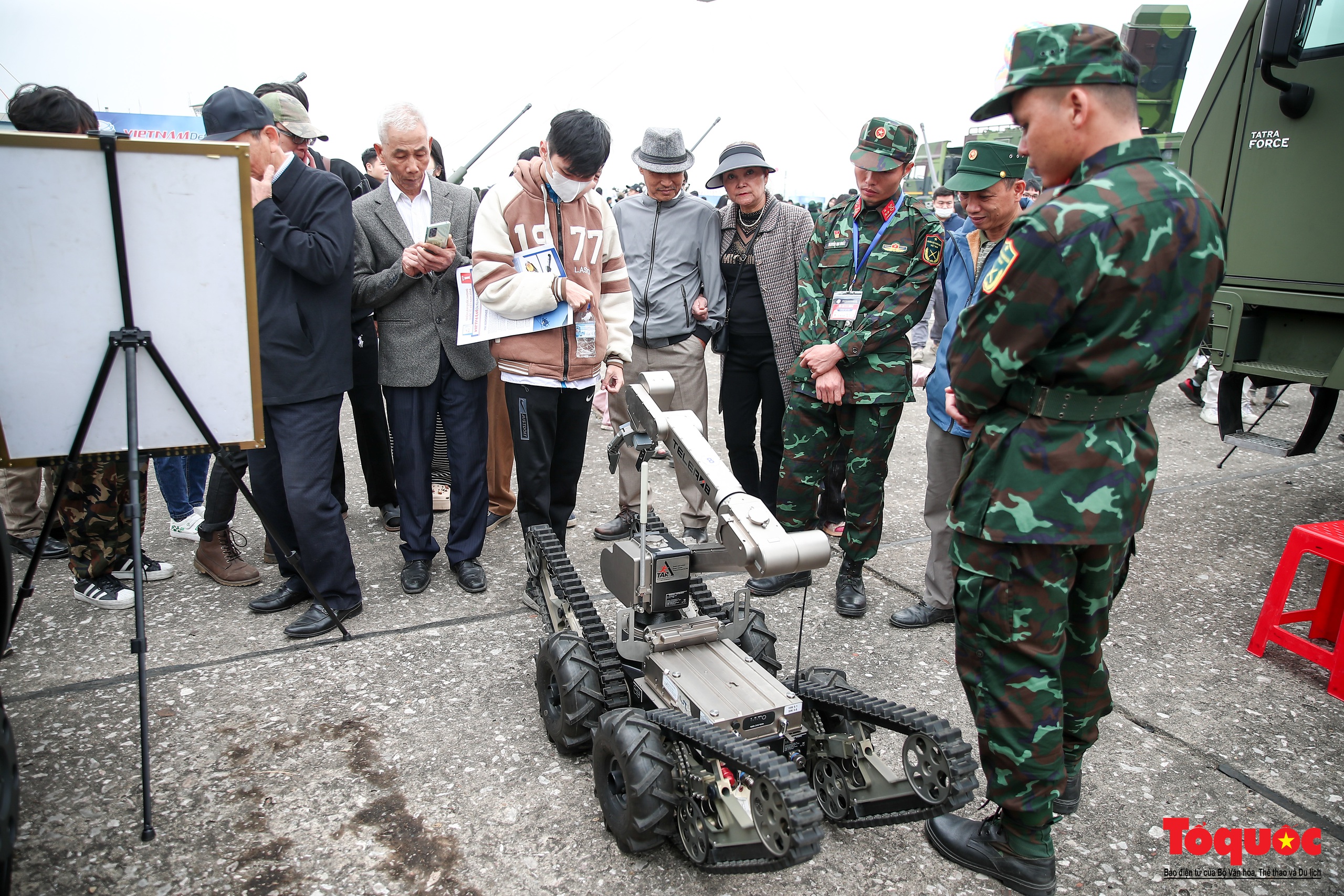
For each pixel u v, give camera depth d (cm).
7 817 173
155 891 202
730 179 392
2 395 231
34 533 404
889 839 230
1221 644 343
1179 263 173
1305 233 392
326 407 326
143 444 255
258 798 236
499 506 457
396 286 341
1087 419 186
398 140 338
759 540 214
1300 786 255
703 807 202
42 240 224
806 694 230
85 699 282
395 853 217
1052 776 198
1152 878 218
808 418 354
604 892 207
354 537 439
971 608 201
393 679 301
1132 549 217
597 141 310
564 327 334
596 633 255
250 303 255
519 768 254
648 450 244
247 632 334
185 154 234
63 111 310
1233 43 417
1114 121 178
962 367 193
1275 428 664
